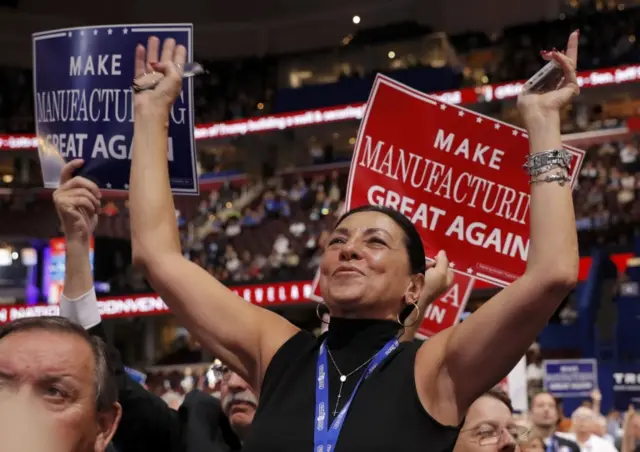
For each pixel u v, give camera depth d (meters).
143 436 2.39
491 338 1.51
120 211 18.45
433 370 1.57
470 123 3.19
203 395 2.76
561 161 1.62
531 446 3.68
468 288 3.22
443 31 23.20
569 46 1.76
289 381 1.67
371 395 1.58
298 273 16.20
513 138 3.17
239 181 22.17
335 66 23.61
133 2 24.28
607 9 22.02
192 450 2.51
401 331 1.76
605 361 13.42
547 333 14.27
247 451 1.60
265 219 18.97
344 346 1.69
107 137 2.61
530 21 22.34
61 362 1.26
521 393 5.89
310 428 1.57
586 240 15.65
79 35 2.64
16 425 0.70
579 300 14.85
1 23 23.36
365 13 24.11
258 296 16.16
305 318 17.91
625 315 13.33
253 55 24.77
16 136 21.67
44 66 2.66
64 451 1.24
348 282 1.71
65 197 2.20
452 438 1.54
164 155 1.99
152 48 2.12
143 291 16.67
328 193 20.14
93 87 2.62
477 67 22.33
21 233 20.17
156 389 15.73
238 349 1.79
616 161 17.97
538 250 1.54
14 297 18.75
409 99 3.21
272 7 24.66
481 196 3.17
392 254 1.75
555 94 1.70
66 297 2.18
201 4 24.61
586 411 5.87
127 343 18.86
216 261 17.77
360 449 1.50
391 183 3.18
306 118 21.12
